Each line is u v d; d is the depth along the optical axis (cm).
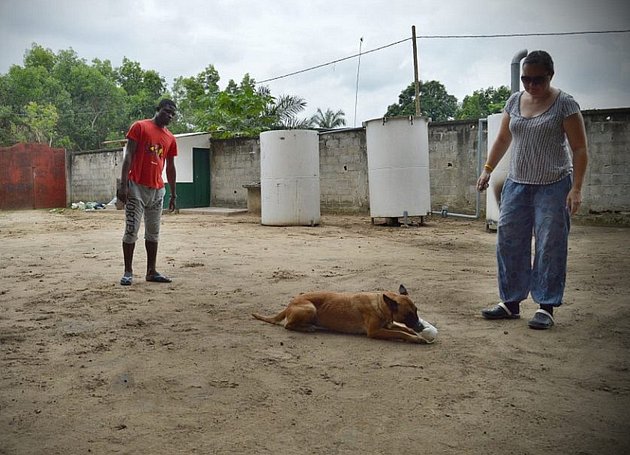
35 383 352
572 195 474
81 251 988
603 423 289
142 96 5278
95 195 2655
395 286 652
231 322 499
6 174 2636
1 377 362
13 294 619
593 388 338
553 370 371
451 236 1198
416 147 1398
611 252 931
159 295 611
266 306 561
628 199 1448
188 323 495
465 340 442
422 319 484
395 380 354
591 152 1473
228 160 2244
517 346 425
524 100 510
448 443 268
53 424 292
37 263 848
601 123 1460
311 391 336
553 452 259
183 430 284
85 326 485
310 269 773
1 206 2633
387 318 443
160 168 683
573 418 295
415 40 2014
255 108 2723
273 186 1448
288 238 1172
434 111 3959
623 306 543
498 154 543
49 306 560
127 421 295
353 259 867
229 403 318
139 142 663
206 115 2894
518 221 503
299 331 471
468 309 544
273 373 368
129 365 385
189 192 2227
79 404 318
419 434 278
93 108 5184
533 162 492
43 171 2708
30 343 438
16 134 4359
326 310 469
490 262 836
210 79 4250
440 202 1714
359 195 1875
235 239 1154
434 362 389
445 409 308
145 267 802
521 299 505
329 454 258
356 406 313
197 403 318
